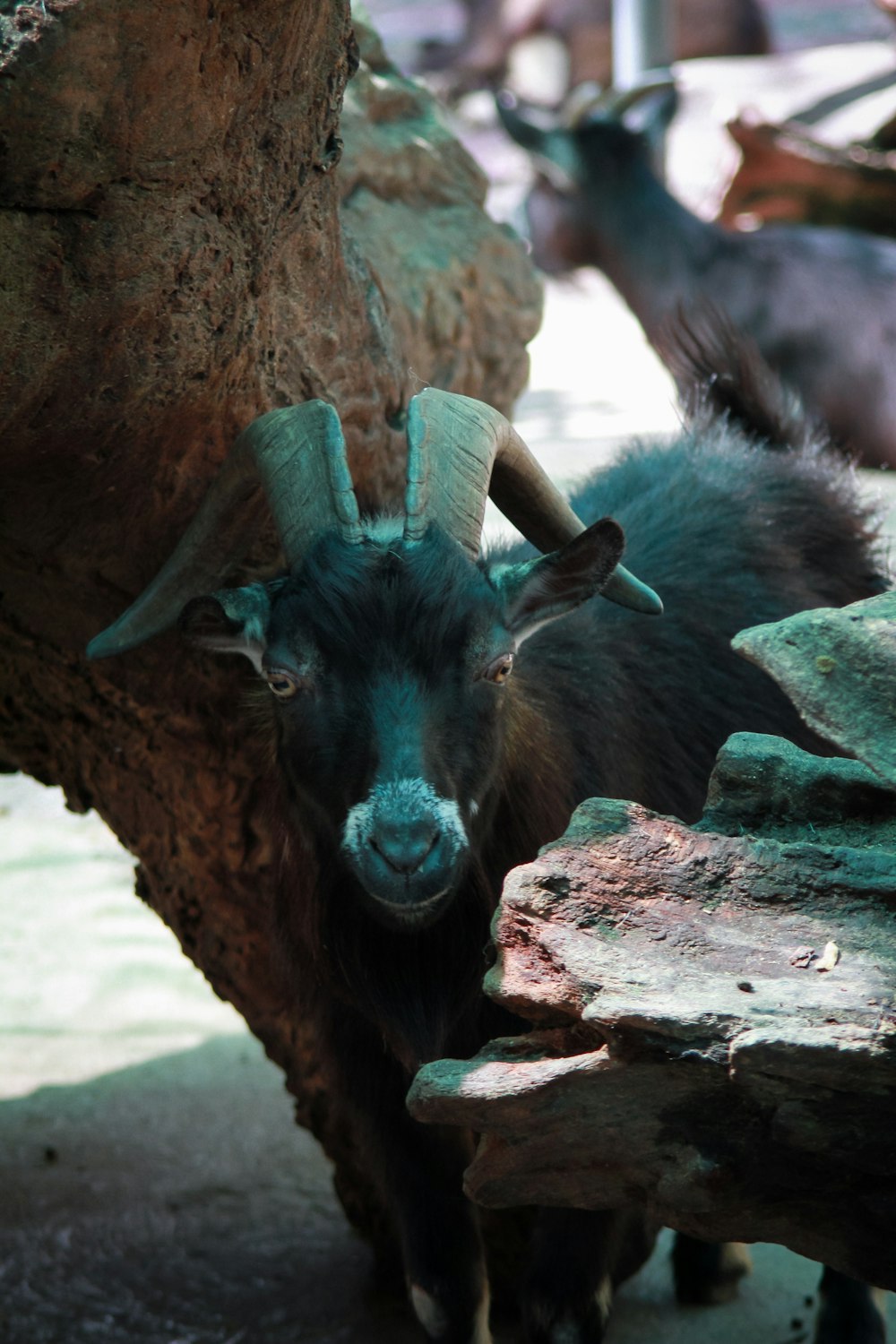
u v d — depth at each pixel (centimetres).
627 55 2570
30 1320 732
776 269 1869
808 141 2092
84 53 462
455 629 519
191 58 482
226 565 623
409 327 784
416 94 857
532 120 2114
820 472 843
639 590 597
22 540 648
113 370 542
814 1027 391
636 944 423
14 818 1405
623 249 1936
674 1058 402
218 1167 891
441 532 539
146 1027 1063
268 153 543
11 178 480
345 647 516
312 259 609
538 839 596
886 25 3675
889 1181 419
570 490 827
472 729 525
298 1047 754
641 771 667
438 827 493
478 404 568
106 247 506
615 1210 600
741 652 446
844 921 419
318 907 566
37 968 1138
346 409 660
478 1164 461
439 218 835
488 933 564
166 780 725
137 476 611
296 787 556
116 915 1221
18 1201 844
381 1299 755
